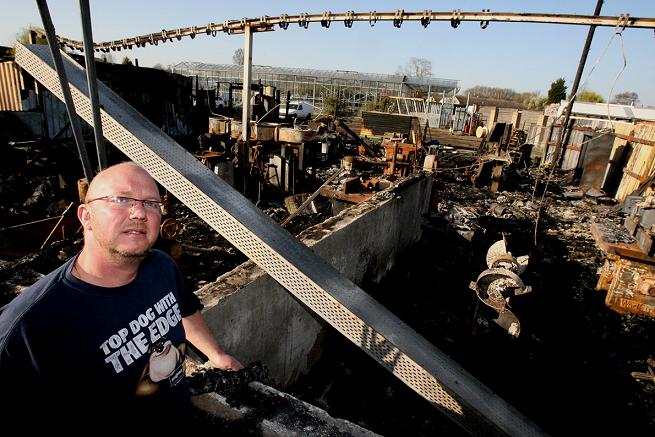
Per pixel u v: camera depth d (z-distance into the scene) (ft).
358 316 9.37
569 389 13.69
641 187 34.60
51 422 3.71
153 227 4.20
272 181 37.40
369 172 46.14
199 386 6.33
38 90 36.52
